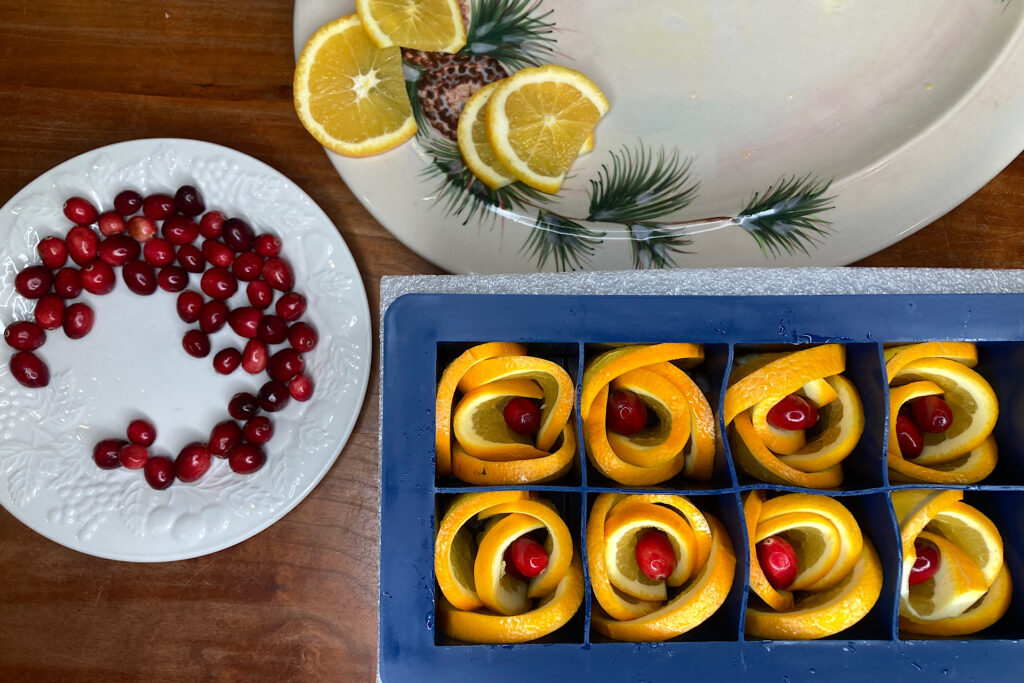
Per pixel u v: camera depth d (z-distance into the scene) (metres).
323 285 0.52
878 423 0.36
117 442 0.52
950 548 0.36
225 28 0.53
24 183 0.53
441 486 0.36
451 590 0.35
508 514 0.36
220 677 0.51
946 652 0.35
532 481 0.36
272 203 0.52
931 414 0.37
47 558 0.51
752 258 0.51
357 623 0.51
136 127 0.53
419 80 0.52
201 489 0.51
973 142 0.51
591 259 0.51
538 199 0.52
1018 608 0.36
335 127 0.50
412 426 0.36
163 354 0.53
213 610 0.51
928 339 0.36
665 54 0.54
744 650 0.35
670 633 0.35
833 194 0.51
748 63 0.53
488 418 0.38
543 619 0.35
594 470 0.37
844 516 0.35
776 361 0.36
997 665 0.35
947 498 0.36
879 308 0.36
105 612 0.51
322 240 0.52
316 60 0.50
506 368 0.36
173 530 0.51
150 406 0.53
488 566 0.35
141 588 0.51
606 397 0.37
